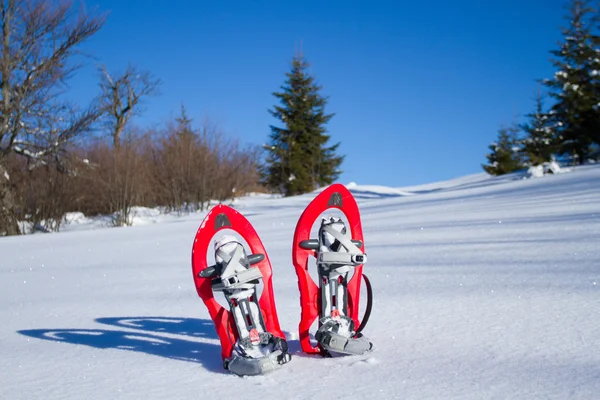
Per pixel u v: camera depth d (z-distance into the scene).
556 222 8.76
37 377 3.38
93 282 7.54
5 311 5.93
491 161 49.94
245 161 32.78
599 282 4.79
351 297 3.59
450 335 3.66
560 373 2.82
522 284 4.98
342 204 3.68
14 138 21.58
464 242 7.77
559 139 35.22
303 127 45.91
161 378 3.22
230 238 3.37
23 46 21.80
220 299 5.61
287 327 4.23
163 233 13.62
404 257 7.07
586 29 34.78
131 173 24.78
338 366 3.21
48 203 22.64
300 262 3.50
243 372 3.14
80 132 22.91
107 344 4.20
